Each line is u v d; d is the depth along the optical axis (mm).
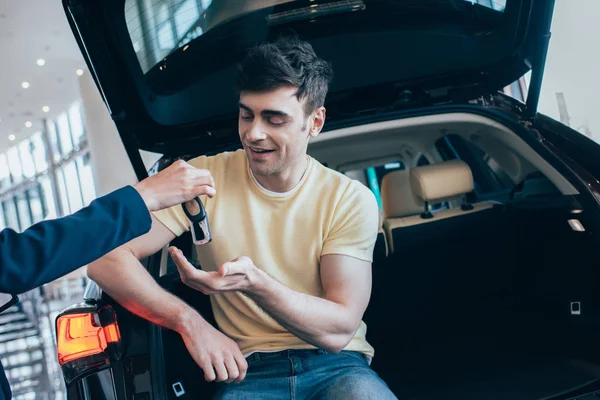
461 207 1993
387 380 1654
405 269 1950
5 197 12062
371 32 1831
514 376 1584
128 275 1179
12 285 783
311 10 1771
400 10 1776
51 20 7801
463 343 1796
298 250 1282
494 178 2363
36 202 12164
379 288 1954
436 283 1961
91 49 1544
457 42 1864
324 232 1272
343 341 1197
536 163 1854
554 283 1752
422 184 1946
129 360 1286
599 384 1515
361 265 1272
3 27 7754
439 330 1904
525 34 1757
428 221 1943
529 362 1639
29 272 782
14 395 3430
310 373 1269
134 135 1817
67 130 11422
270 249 1282
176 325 1189
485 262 1955
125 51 1580
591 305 1660
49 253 783
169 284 1534
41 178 11977
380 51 1881
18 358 4363
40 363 4074
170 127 1852
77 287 7648
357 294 1248
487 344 1769
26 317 6312
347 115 2035
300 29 1822
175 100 1801
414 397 1554
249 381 1275
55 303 6918
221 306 1326
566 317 1717
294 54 1128
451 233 1949
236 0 1714
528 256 1863
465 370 1644
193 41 1729
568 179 1749
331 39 1845
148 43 1645
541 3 1646
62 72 9633
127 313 1284
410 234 1948
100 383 1287
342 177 1319
